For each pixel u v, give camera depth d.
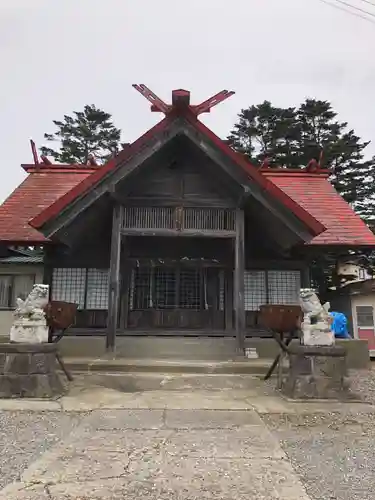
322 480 3.23
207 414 5.12
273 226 9.62
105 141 35.22
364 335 14.71
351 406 5.61
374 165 26.73
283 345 6.55
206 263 11.33
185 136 8.82
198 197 9.49
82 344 9.45
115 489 3.00
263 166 14.37
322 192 12.86
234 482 3.14
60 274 11.02
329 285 21.61
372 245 10.35
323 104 29.94
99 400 5.82
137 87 8.66
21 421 4.83
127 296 11.16
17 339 6.19
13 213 11.41
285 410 5.37
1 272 12.15
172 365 7.63
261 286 11.14
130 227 9.23
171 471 3.33
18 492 2.95
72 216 8.30
